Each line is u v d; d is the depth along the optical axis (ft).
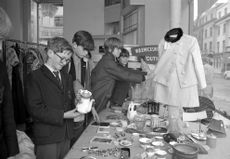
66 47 4.56
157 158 3.92
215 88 7.25
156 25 11.53
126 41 13.38
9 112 4.06
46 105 4.60
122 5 13.41
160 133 5.24
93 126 5.81
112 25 14.60
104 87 7.10
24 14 17.06
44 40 19.17
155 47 10.48
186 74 5.18
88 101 4.66
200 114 5.47
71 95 5.20
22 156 4.95
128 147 4.44
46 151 4.66
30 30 17.60
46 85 4.60
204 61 8.20
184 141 4.61
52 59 4.62
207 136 4.58
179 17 10.03
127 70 7.29
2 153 3.98
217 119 5.86
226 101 6.48
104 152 4.16
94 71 7.30
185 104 5.25
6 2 15.92
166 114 6.64
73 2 15.24
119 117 6.70
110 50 7.25
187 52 5.15
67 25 15.37
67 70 6.15
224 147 4.50
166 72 5.46
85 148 4.34
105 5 14.94
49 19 19.01
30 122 12.54
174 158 3.70
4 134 4.03
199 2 9.10
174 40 5.32
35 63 12.89
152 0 11.50
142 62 10.32
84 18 15.20
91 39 6.33
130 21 12.87
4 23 3.74
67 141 5.01
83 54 6.38
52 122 4.50
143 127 5.44
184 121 5.75
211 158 3.97
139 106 7.41
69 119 4.99
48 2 18.67
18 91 11.78
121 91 8.31
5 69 4.06
